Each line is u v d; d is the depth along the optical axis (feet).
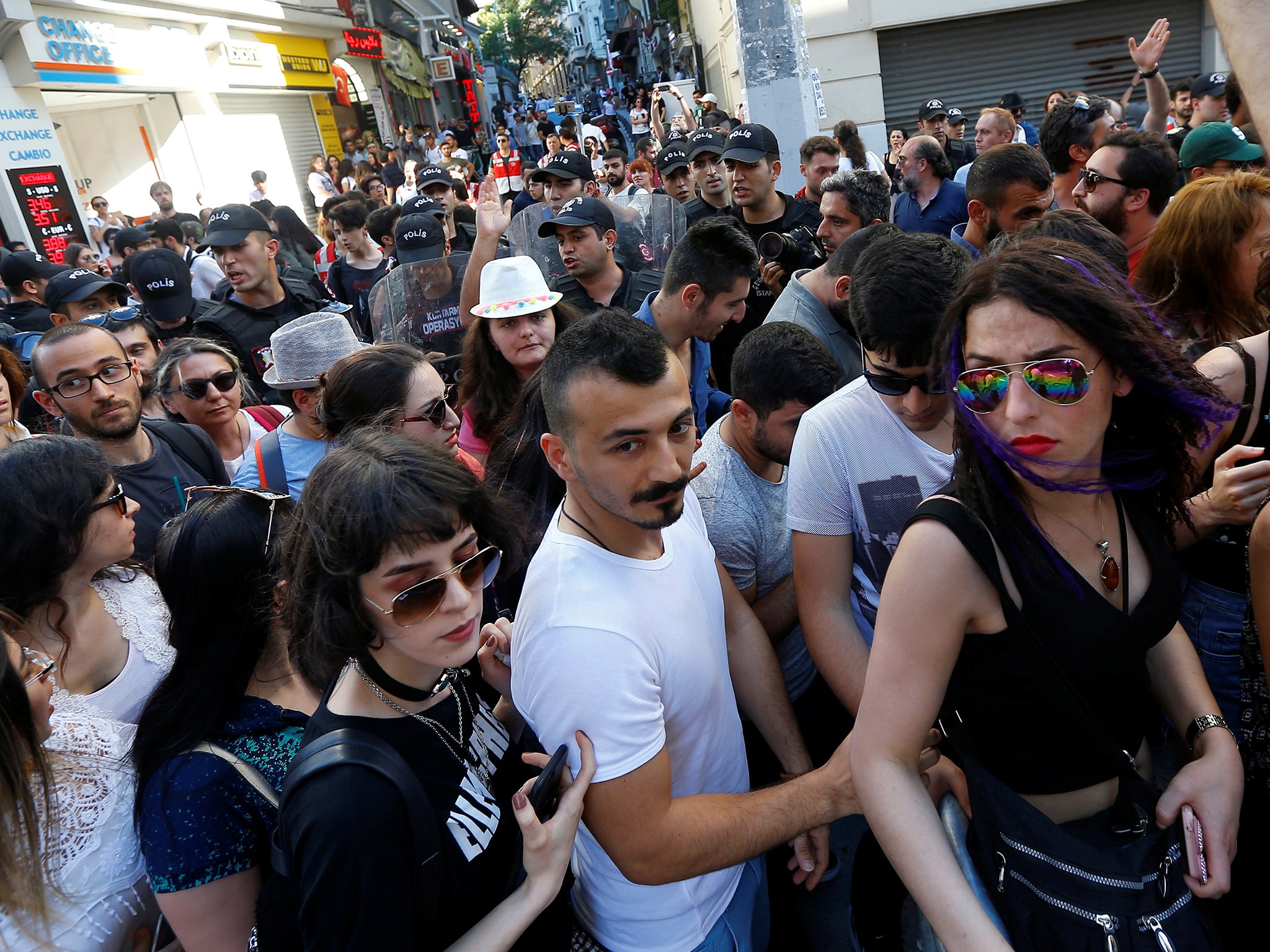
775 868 7.11
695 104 46.96
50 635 5.78
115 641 6.21
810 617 6.32
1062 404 3.59
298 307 16.33
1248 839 5.45
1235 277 6.84
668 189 24.12
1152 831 4.18
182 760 4.80
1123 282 3.74
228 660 4.97
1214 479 5.19
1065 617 3.85
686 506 5.53
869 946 5.56
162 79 43.68
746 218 16.79
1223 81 18.29
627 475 4.32
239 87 51.29
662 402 4.25
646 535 4.78
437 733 4.61
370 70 80.12
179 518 5.13
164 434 9.95
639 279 14.05
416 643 4.32
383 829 3.96
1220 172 11.48
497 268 9.84
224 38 49.57
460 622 4.40
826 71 37.27
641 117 59.93
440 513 4.19
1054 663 3.91
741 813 4.69
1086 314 3.50
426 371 8.15
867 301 5.52
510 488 7.09
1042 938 4.09
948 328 3.96
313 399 9.37
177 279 16.07
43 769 4.71
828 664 6.19
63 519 5.60
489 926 4.19
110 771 5.32
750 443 7.28
